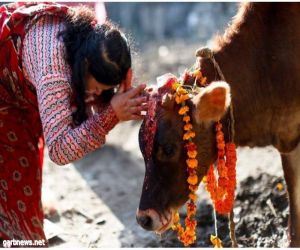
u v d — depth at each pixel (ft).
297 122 13.82
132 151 23.61
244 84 13.39
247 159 18.72
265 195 16.93
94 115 11.47
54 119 11.20
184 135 12.14
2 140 12.61
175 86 12.20
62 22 11.76
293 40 13.41
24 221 12.79
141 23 47.44
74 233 17.03
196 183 12.43
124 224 17.62
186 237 12.73
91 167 22.27
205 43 40.75
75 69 11.31
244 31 13.57
